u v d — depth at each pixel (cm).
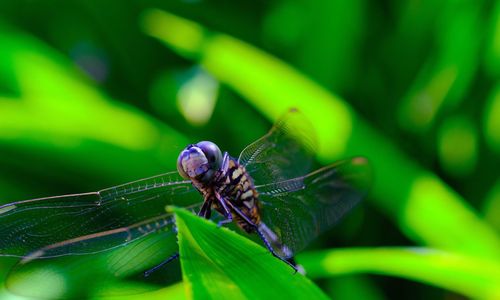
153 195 53
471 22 60
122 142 58
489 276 54
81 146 58
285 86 58
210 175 53
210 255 50
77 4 63
